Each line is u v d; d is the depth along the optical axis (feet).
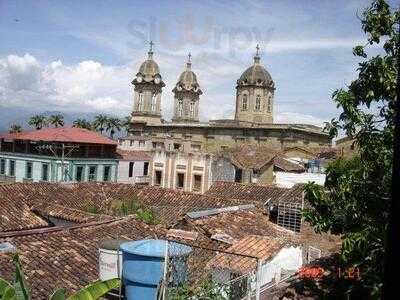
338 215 26.58
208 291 29.17
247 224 62.49
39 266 40.60
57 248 44.73
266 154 134.82
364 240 21.86
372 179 24.41
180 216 69.15
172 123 245.65
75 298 25.31
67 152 141.38
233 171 127.75
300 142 202.28
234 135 212.23
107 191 91.76
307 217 27.43
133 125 257.96
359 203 24.57
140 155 161.38
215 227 57.72
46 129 154.61
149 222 64.85
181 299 28.60
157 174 149.38
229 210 66.90
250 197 87.45
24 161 147.02
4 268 38.75
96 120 258.78
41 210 68.95
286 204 67.62
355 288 24.94
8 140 150.92
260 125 213.46
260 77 244.22
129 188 92.53
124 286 32.42
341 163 26.86
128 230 53.42
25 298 24.75
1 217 65.72
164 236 53.88
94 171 146.72
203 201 81.87
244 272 38.68
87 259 44.14
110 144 149.59
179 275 31.37
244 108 246.88
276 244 46.44
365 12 26.22
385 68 24.21
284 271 43.88
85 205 82.74
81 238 48.26
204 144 222.28
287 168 125.59
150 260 30.63
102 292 25.99
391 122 24.68
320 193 26.71
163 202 84.58
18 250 42.24
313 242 57.31
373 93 24.77
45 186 85.76
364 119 25.39
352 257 23.86
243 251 44.29
